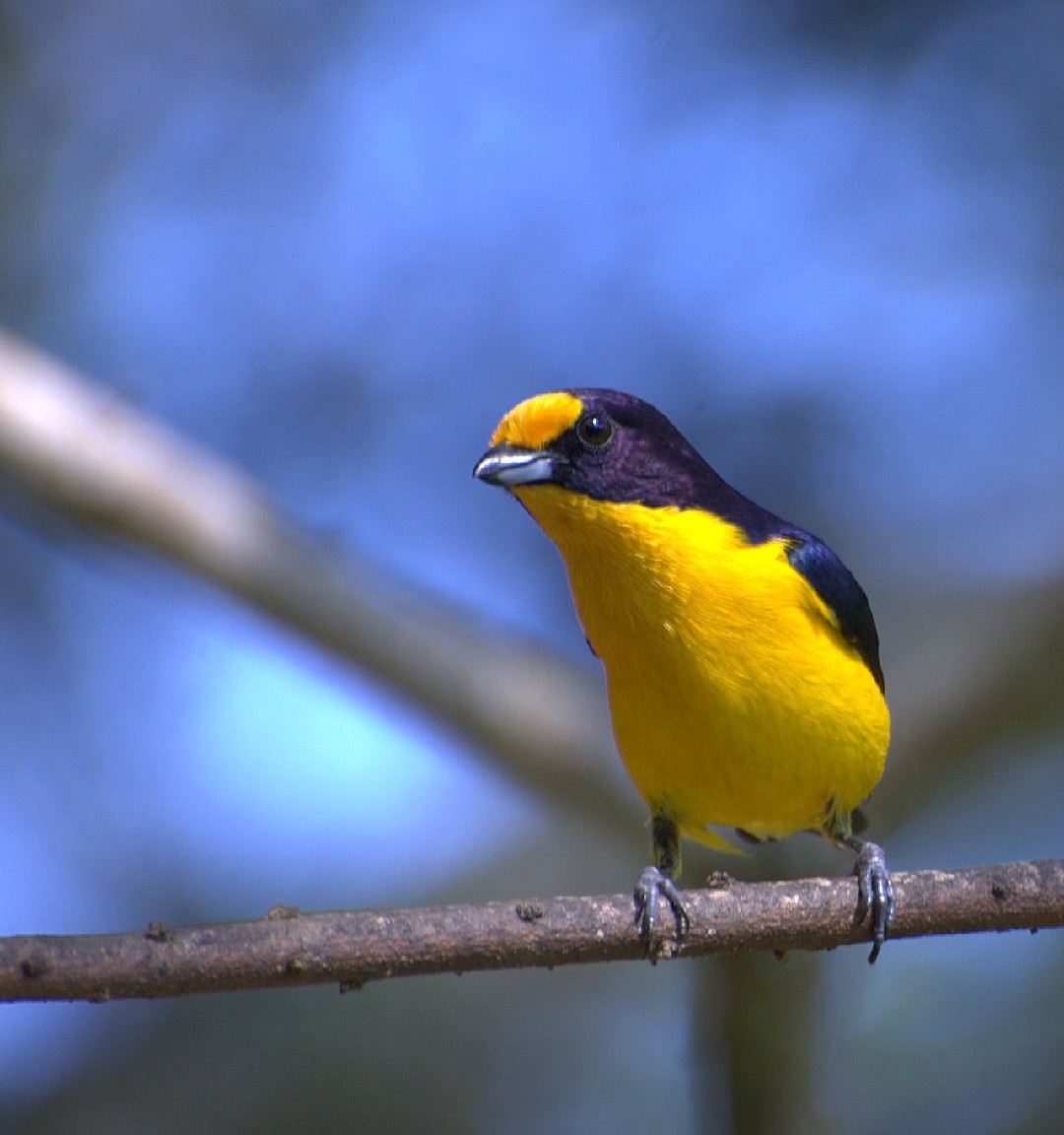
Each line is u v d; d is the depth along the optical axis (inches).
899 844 605.6
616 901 320.2
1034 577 608.7
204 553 559.5
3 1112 551.2
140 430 561.3
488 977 577.3
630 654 389.7
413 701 576.4
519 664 580.1
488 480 388.2
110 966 284.5
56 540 583.8
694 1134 498.6
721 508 400.2
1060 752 607.8
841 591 398.6
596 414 388.2
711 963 494.9
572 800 583.2
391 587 582.2
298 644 577.3
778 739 387.9
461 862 660.1
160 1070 555.5
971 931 332.5
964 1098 492.7
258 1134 539.8
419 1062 555.2
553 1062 561.3
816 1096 487.8
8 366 549.0
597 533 386.0
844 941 330.0
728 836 583.5
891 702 596.7
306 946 295.0
